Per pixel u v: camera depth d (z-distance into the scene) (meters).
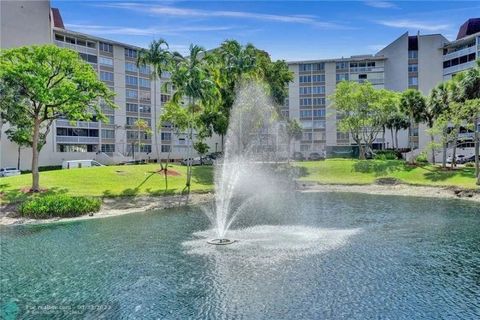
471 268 18.14
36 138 39.41
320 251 21.03
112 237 25.11
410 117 66.12
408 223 29.05
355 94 70.62
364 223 29.11
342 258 19.70
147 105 93.88
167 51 50.97
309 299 14.66
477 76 50.91
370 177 59.91
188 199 42.78
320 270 17.86
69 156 76.81
